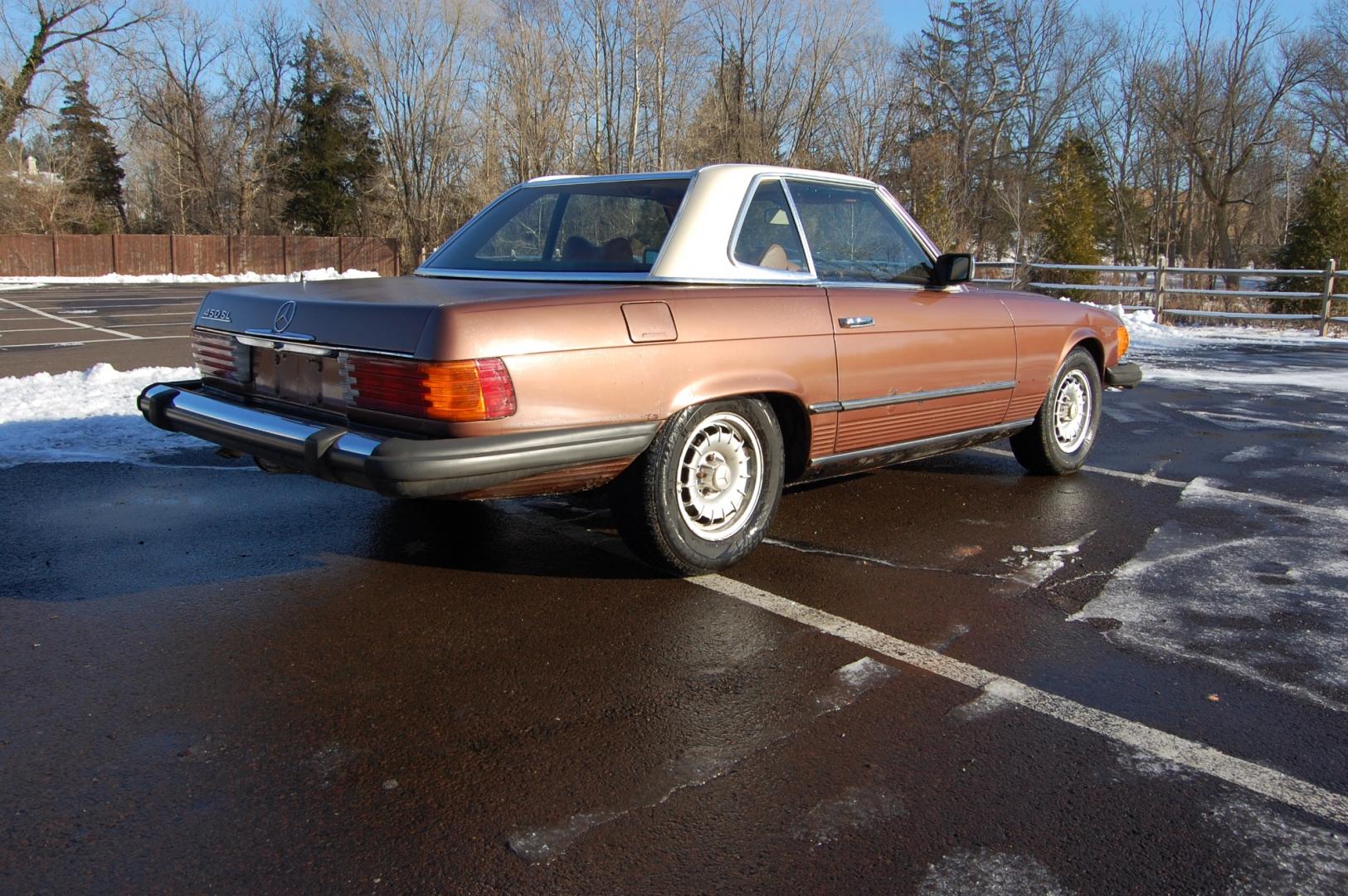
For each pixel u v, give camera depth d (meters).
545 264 4.09
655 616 3.57
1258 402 8.71
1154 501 5.21
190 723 2.78
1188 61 37.44
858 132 33.22
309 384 3.61
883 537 4.53
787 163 31.70
